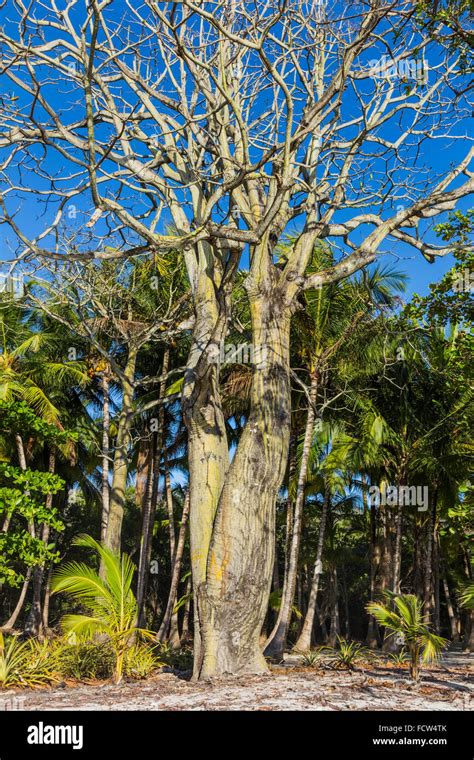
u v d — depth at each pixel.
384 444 27.23
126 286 22.53
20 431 15.78
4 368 26.34
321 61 15.36
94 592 12.79
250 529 13.22
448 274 16.62
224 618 13.07
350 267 14.34
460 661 21.20
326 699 10.21
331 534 36.97
